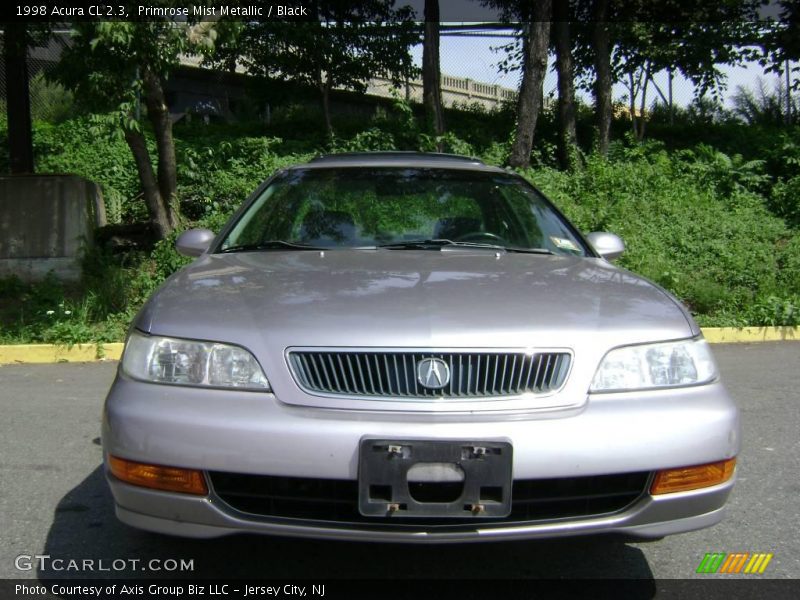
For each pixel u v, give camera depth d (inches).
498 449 94.3
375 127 548.7
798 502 148.9
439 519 95.8
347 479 94.6
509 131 581.6
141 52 287.7
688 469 100.9
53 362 273.0
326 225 151.7
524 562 122.1
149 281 325.1
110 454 101.8
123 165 467.8
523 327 102.5
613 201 438.3
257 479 97.2
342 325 101.3
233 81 657.0
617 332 105.1
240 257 137.2
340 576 116.8
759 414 208.1
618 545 128.7
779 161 522.9
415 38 549.6
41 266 338.6
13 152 386.9
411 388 97.3
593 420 97.8
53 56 468.8
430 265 128.3
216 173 423.8
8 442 182.2
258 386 99.0
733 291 347.9
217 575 117.0
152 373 103.3
